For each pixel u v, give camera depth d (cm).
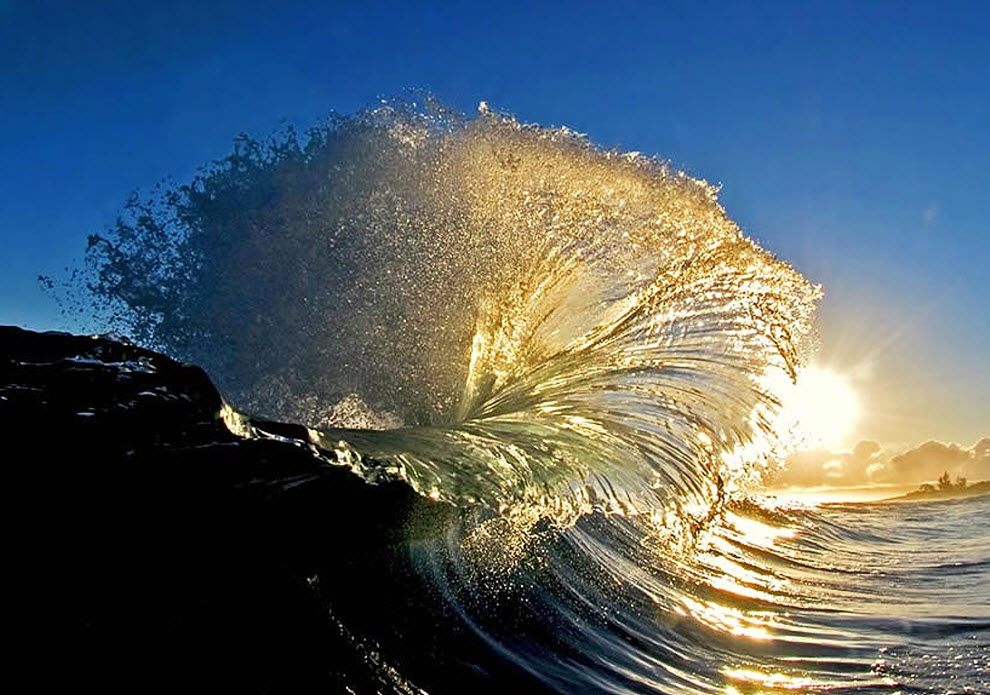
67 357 304
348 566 380
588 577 522
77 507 291
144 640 294
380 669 355
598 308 904
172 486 313
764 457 823
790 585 654
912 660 466
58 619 280
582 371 786
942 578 702
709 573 636
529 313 914
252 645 321
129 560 302
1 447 279
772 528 885
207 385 334
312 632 345
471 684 379
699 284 912
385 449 447
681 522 668
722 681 438
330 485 367
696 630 511
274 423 367
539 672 407
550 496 536
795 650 488
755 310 926
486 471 494
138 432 307
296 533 356
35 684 265
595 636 464
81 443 293
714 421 783
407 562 411
